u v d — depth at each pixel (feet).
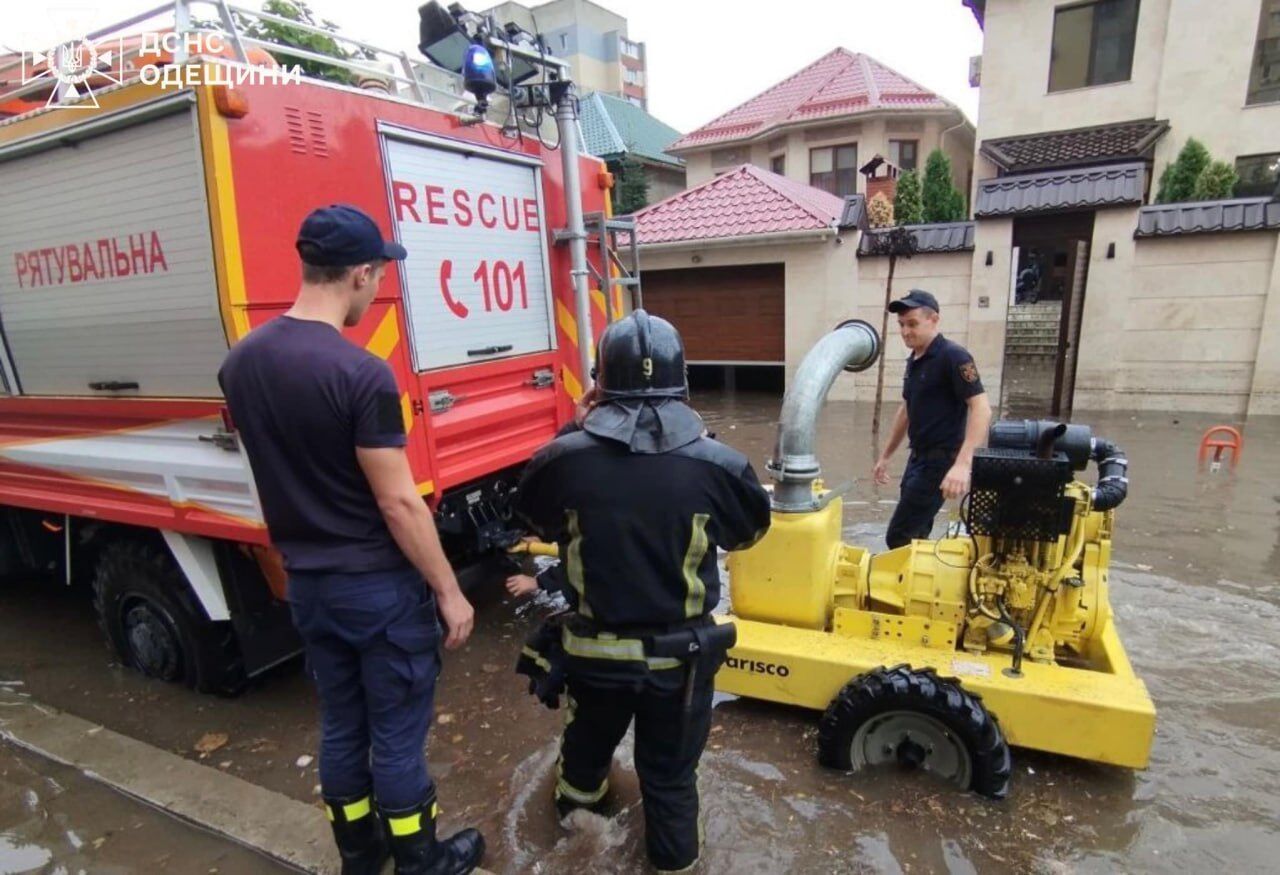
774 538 9.94
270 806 8.64
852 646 9.53
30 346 10.96
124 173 8.96
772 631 9.98
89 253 9.62
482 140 11.82
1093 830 7.88
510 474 13.69
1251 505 18.62
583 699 7.03
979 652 9.31
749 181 38.32
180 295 8.86
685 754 6.86
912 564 9.68
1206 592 13.78
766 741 9.59
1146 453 23.72
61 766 9.66
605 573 6.26
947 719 8.18
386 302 10.32
